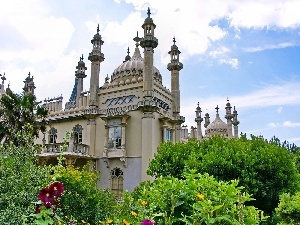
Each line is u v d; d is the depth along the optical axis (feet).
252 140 60.29
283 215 52.85
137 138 101.76
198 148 61.21
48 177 32.86
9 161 33.12
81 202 48.24
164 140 104.83
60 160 33.68
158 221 19.54
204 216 18.17
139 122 102.53
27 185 30.53
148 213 20.16
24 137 39.17
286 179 54.08
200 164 51.52
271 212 54.54
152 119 100.53
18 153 34.55
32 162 35.40
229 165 50.83
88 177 53.57
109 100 110.73
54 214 19.88
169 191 20.39
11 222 25.67
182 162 58.13
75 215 46.96
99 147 107.96
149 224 17.07
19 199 28.96
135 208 23.59
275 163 52.90
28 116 90.33
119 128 105.09
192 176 21.81
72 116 114.93
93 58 114.62
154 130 101.55
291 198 53.93
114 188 102.42
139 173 98.94
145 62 103.50
